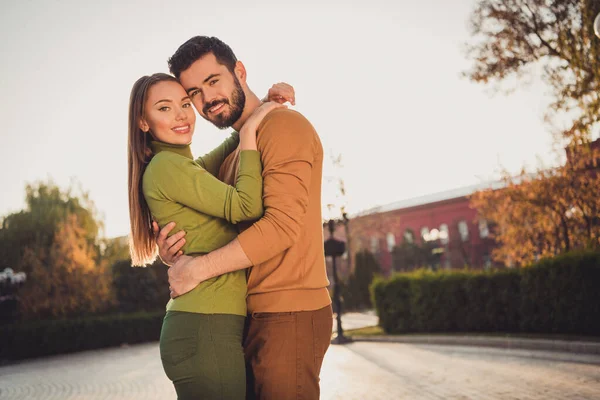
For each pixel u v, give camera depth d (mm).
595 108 13789
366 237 47719
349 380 8938
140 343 24656
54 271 25578
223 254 2246
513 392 6977
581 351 9859
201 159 3010
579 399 6328
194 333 2254
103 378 12500
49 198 31391
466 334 13898
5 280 25844
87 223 31078
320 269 2479
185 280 2275
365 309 34188
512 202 19547
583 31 13602
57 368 16266
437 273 15789
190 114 2592
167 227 2404
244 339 2430
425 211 52250
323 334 2430
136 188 2588
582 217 17484
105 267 27281
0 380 14172
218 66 2555
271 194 2291
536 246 19594
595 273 11031
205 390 2236
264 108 2432
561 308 11617
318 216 2514
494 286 13727
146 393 9641
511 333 12922
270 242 2244
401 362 10727
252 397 2396
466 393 7172
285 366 2312
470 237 47719
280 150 2328
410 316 16203
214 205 2307
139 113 2572
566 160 17266
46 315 25281
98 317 24562
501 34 15461
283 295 2342
